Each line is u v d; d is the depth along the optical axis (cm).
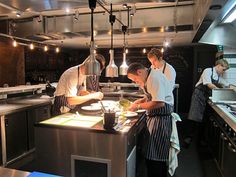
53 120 224
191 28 363
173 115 251
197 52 685
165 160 242
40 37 440
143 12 372
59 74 754
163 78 231
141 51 729
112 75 273
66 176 208
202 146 407
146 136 244
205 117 396
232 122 209
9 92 396
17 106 344
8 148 321
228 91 335
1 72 551
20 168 323
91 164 201
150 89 229
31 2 231
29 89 441
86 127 198
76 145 201
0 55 547
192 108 404
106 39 500
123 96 438
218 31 373
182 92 709
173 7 359
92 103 290
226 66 377
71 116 243
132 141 211
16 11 262
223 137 259
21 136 345
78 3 235
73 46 671
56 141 207
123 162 190
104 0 232
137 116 239
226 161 252
